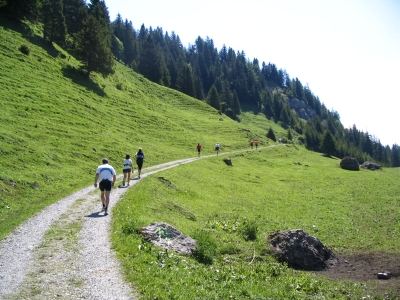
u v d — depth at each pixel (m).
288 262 18.64
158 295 9.73
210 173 47.53
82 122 51.16
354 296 14.10
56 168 32.06
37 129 40.88
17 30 74.75
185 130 80.69
